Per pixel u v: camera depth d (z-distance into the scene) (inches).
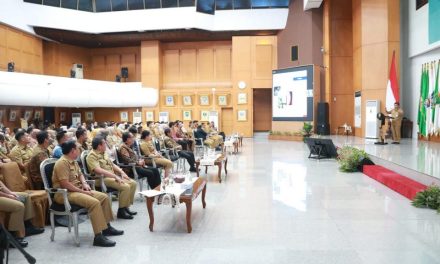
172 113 906.1
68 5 806.5
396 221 198.1
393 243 164.2
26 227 182.2
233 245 164.6
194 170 375.6
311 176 345.1
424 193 229.1
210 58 925.8
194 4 816.3
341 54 749.3
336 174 355.6
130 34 865.5
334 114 751.7
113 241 168.1
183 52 933.8
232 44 879.7
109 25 844.6
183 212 221.6
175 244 166.7
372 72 617.0
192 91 900.6
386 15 595.8
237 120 877.8
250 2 834.2
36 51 808.3
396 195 262.1
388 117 493.7
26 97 615.8
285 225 193.6
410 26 584.7
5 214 162.7
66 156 175.8
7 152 291.4
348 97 749.9
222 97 890.7
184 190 188.5
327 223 196.2
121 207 207.8
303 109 750.5
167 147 370.9
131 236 178.4
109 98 777.6
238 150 585.9
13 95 594.6
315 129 735.7
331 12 746.8
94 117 908.6
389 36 595.2
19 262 147.8
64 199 166.2
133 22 839.7
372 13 614.9
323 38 761.6
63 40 868.0
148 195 182.1
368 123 600.7
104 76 968.9
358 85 664.4
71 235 180.9
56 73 879.1
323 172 368.2
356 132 676.7
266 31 860.6
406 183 262.2
